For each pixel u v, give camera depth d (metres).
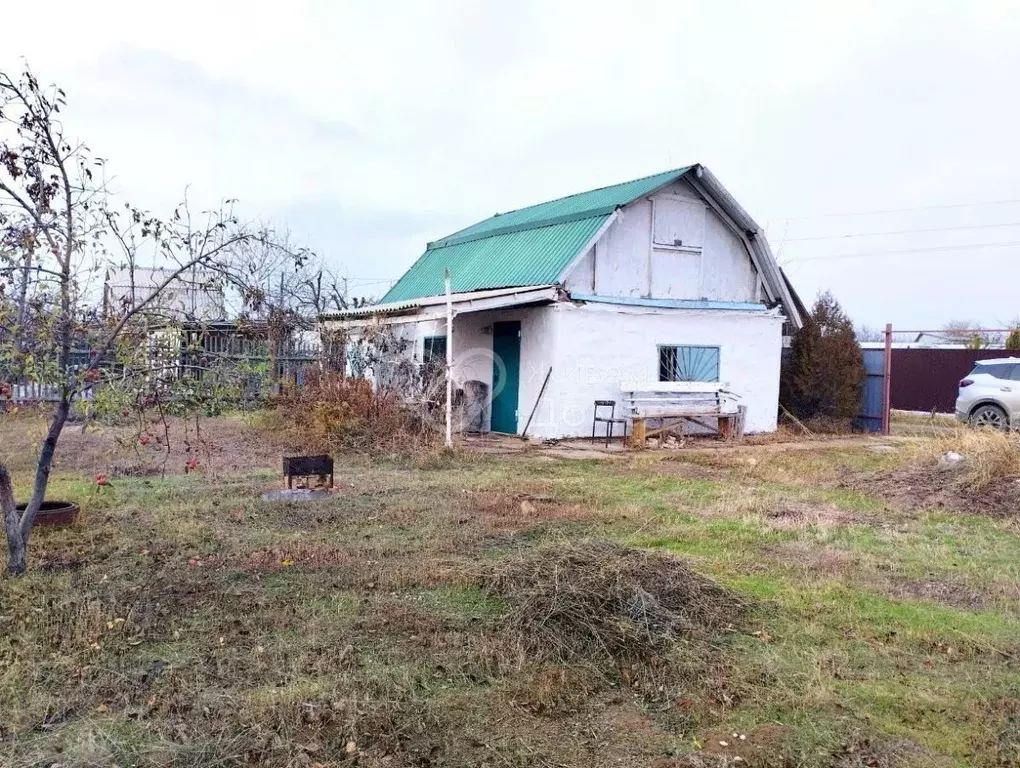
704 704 3.73
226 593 5.04
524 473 10.28
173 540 6.30
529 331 14.79
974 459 9.14
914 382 22.81
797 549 6.56
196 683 3.80
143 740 3.30
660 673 4.03
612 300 14.98
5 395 5.06
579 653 4.22
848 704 3.76
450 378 12.13
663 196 15.79
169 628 4.48
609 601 4.63
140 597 4.94
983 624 4.82
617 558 5.26
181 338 5.62
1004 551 6.64
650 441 14.28
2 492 5.34
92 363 5.33
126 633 4.39
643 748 3.35
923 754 3.33
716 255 16.58
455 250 19.45
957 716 3.66
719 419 15.82
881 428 17.17
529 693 3.80
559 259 14.54
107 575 5.38
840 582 5.62
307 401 12.82
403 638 4.40
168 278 5.65
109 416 5.40
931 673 4.12
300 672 3.95
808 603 5.16
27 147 5.03
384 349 14.06
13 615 4.58
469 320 16.36
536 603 4.63
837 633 4.65
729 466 11.40
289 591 5.14
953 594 5.46
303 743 3.29
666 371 15.65
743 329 16.67
